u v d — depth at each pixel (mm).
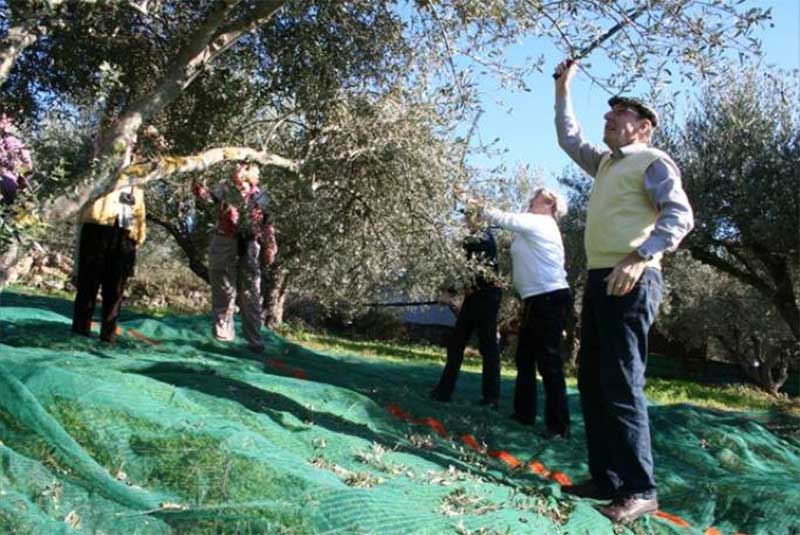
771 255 14555
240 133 5102
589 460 3832
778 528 4023
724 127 13211
